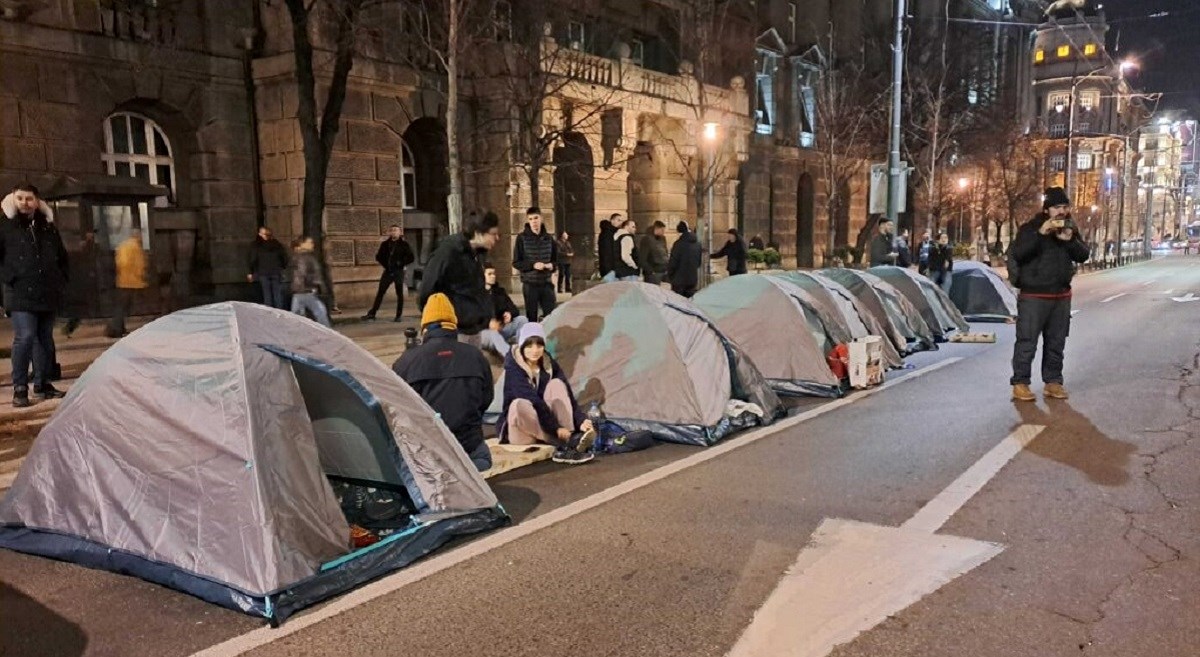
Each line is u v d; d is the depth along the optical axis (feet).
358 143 55.67
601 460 21.88
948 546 15.01
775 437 23.77
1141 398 27.53
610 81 70.13
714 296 32.19
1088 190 226.99
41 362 25.16
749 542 15.52
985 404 27.32
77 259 38.32
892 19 133.08
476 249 25.13
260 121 55.52
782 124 111.14
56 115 46.29
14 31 43.91
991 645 11.39
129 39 49.21
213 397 14.46
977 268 54.90
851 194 126.21
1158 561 14.10
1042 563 14.14
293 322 16.22
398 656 11.51
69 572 14.84
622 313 25.48
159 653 11.76
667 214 81.97
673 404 23.88
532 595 13.41
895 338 37.99
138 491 14.71
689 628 12.16
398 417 16.29
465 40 45.24
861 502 17.69
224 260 54.65
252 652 11.71
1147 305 63.62
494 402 26.32
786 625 12.15
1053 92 247.29
